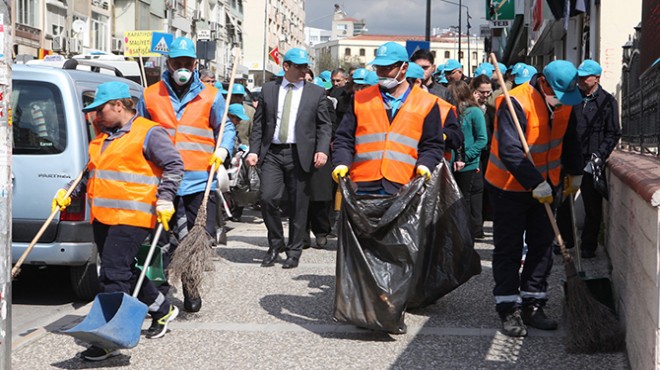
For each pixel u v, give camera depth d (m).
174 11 51.69
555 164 5.89
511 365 5.16
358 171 6.20
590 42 12.59
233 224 12.73
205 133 6.52
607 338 5.35
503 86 5.68
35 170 6.94
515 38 34.12
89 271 7.15
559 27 17.28
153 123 5.48
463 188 9.52
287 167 8.45
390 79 6.11
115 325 5.03
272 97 8.49
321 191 9.62
